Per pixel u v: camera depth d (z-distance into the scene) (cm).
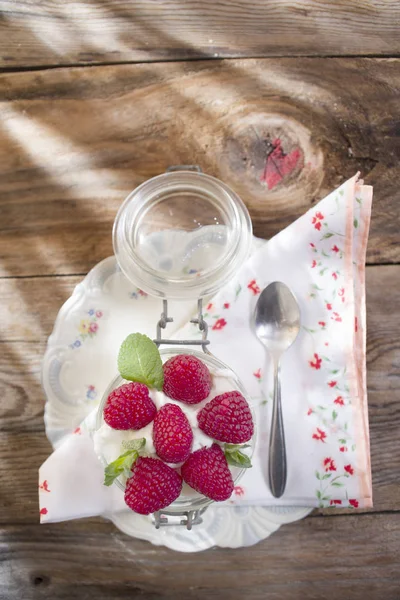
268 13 54
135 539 52
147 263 50
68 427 51
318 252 50
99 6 54
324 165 53
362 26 54
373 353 52
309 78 54
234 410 42
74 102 54
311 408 50
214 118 54
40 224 53
